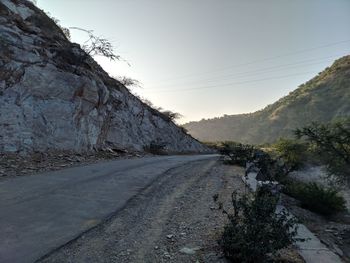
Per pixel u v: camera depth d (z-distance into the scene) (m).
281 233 4.87
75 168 12.46
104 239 5.59
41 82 15.05
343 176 11.02
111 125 21.80
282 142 19.81
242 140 185.50
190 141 44.50
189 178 11.96
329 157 10.72
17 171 10.66
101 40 20.09
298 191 11.86
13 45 14.66
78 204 7.49
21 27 16.20
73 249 5.12
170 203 8.15
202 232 6.14
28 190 8.38
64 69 16.73
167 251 5.23
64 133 15.37
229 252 4.98
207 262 4.84
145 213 7.20
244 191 9.88
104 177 10.99
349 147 10.23
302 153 19.20
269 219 4.99
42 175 10.51
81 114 17.12
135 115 27.91
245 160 17.48
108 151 18.92
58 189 8.74
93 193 8.61
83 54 18.69
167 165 15.59
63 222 6.25
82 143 16.64
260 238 4.71
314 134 10.45
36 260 4.64
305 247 6.01
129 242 5.52
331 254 5.73
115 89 25.08
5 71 13.59
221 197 9.08
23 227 5.82
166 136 34.62
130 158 18.91
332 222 10.10
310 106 153.12
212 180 11.77
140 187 9.72
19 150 12.55
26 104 13.95
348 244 7.54
